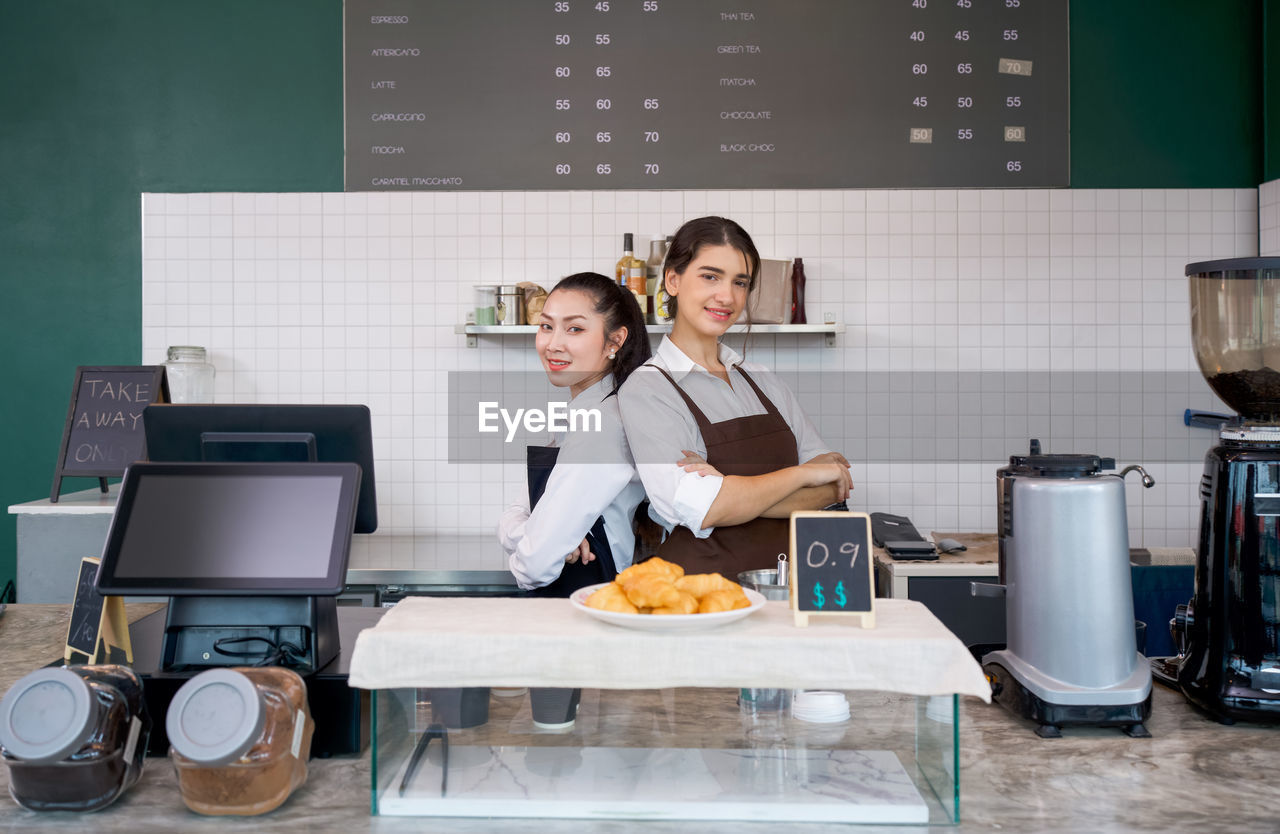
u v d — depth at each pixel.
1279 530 1.28
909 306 3.62
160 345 3.67
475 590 2.99
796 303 3.50
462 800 1.07
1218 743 1.25
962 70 3.57
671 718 1.14
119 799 1.11
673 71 3.58
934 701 1.07
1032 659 1.29
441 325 3.65
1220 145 3.63
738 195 3.60
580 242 3.61
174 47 3.66
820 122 3.58
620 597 1.14
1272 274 1.30
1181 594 2.72
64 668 1.12
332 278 3.65
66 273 3.67
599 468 1.94
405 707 1.11
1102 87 3.62
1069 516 1.26
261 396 3.67
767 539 2.05
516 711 1.13
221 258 3.66
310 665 1.29
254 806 1.06
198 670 1.30
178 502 1.30
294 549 1.28
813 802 1.05
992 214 3.60
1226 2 3.62
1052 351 3.62
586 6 3.58
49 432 3.68
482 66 3.59
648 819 1.06
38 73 3.66
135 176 3.66
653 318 3.36
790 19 3.56
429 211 3.63
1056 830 1.01
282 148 3.65
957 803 1.02
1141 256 3.62
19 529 3.14
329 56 3.64
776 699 1.15
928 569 2.85
